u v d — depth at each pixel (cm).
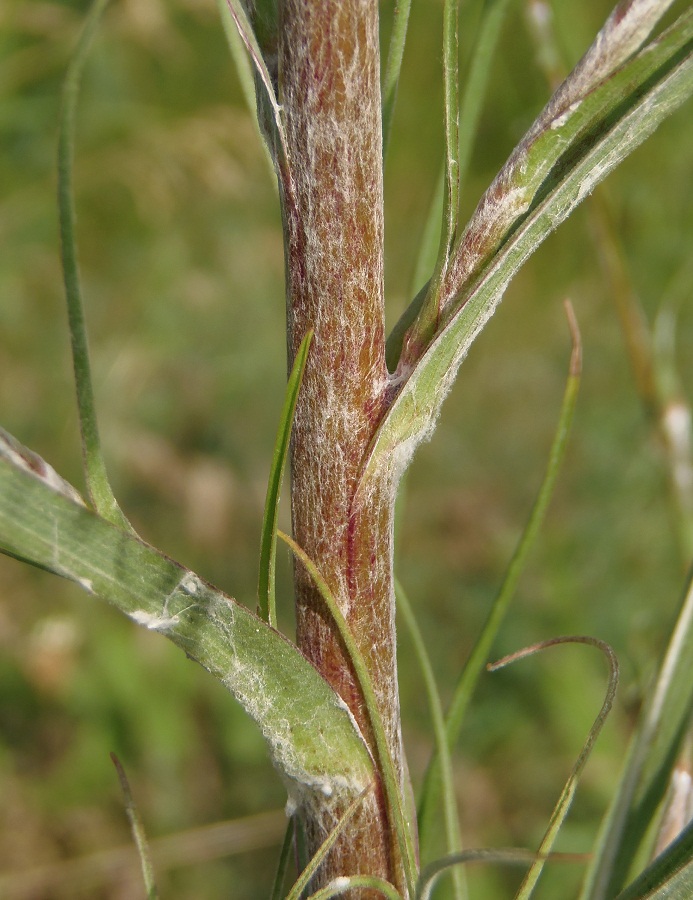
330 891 17
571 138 17
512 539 54
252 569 55
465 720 45
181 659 49
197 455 60
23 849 43
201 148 61
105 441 57
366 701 17
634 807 20
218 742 47
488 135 61
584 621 48
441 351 17
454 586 52
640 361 29
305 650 18
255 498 58
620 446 57
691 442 29
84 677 47
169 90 66
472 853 17
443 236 17
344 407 17
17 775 45
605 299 64
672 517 29
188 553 55
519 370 63
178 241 67
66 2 64
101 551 17
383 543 18
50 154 64
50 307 63
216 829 38
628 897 17
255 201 69
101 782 45
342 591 18
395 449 17
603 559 51
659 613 48
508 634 48
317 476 17
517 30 57
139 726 46
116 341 62
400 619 49
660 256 61
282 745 17
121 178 61
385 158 18
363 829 18
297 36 16
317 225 17
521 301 66
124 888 41
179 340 63
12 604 50
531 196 17
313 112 17
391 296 65
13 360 61
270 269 68
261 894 42
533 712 45
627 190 62
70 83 17
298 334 17
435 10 60
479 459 60
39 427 59
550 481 20
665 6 17
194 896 41
